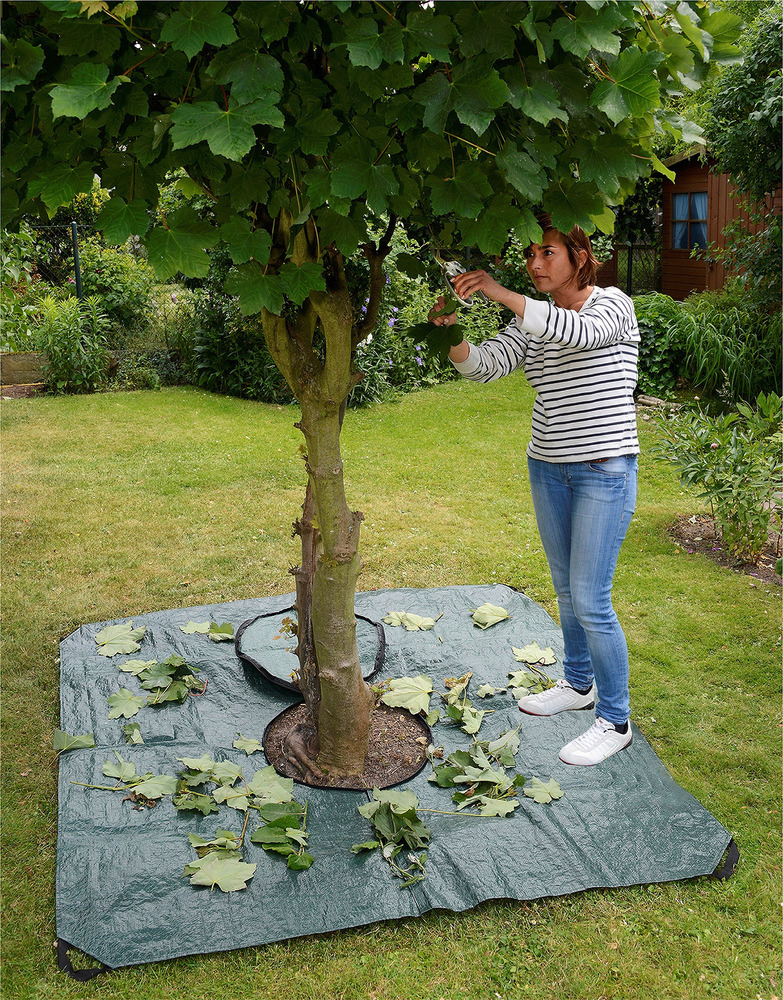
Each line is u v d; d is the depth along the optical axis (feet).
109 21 4.23
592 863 7.05
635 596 12.17
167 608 11.80
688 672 10.16
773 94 20.90
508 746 8.53
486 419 22.59
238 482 17.10
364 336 6.97
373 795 7.61
